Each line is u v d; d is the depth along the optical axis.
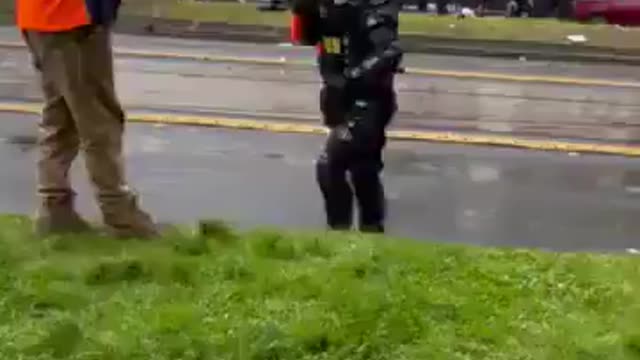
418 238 8.14
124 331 4.54
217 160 10.52
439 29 21.92
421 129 12.51
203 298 4.98
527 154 11.41
